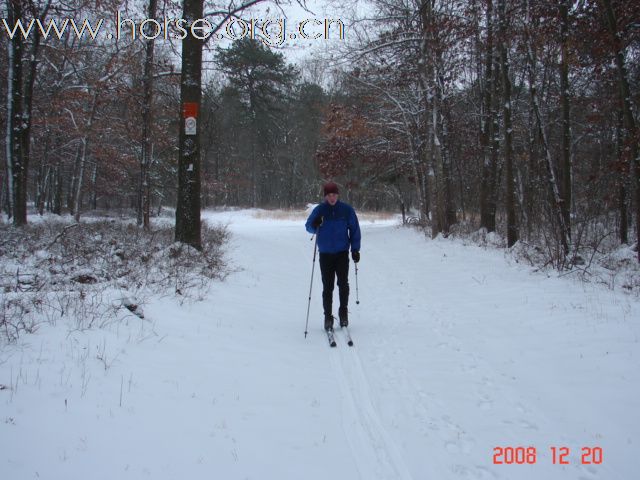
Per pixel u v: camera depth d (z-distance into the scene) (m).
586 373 4.71
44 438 3.10
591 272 9.12
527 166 17.44
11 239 9.70
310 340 6.16
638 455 3.39
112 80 15.26
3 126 16.61
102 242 9.96
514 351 5.49
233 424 3.69
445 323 6.79
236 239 15.01
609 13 9.46
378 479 3.14
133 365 4.36
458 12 14.41
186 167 9.83
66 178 36.97
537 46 12.16
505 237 14.48
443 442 3.62
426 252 14.17
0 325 4.57
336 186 6.46
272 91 42.38
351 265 12.78
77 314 5.08
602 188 14.74
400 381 4.77
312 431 3.73
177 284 7.31
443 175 18.31
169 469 3.01
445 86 18.00
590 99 15.16
